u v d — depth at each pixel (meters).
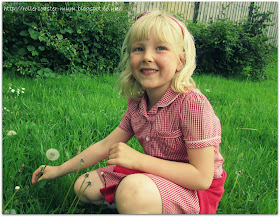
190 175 1.15
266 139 2.32
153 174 1.16
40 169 1.42
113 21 4.50
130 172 1.34
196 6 7.78
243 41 5.88
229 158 1.85
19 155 1.60
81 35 4.16
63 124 2.19
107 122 2.34
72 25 4.14
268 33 10.13
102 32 4.33
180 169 1.16
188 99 1.20
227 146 2.04
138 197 1.05
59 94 3.09
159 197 1.07
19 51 3.90
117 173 1.35
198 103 1.18
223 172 1.46
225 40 5.54
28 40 3.93
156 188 1.08
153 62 1.19
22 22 3.84
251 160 1.91
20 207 1.26
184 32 1.27
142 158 1.17
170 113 1.24
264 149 2.15
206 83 4.59
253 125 2.55
